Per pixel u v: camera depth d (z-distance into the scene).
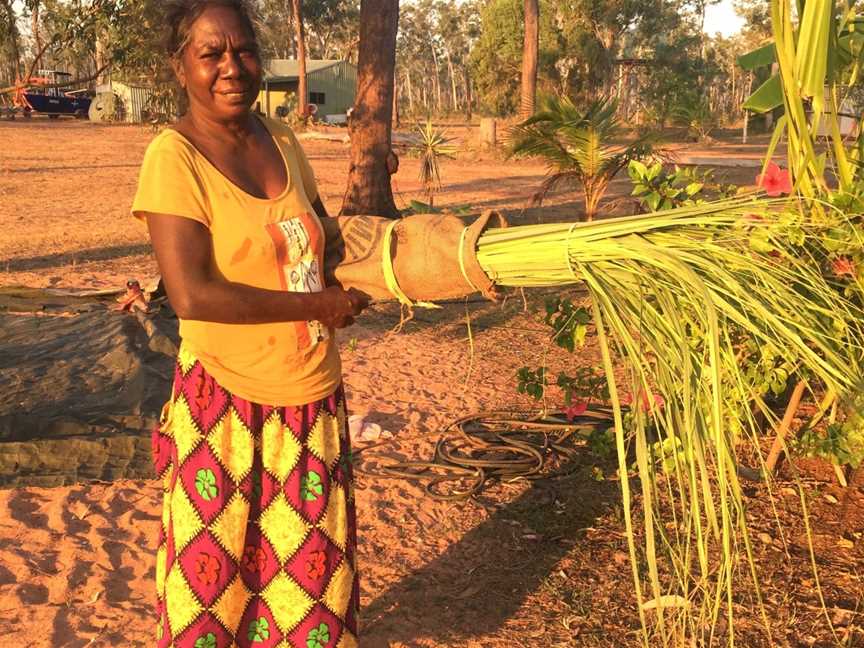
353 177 12.53
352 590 2.58
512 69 48.53
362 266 2.52
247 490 2.43
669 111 40.81
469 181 22.19
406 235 2.52
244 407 2.40
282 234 2.34
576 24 46.69
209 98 2.27
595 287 2.33
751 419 2.38
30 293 8.62
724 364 2.48
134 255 11.18
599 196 11.78
